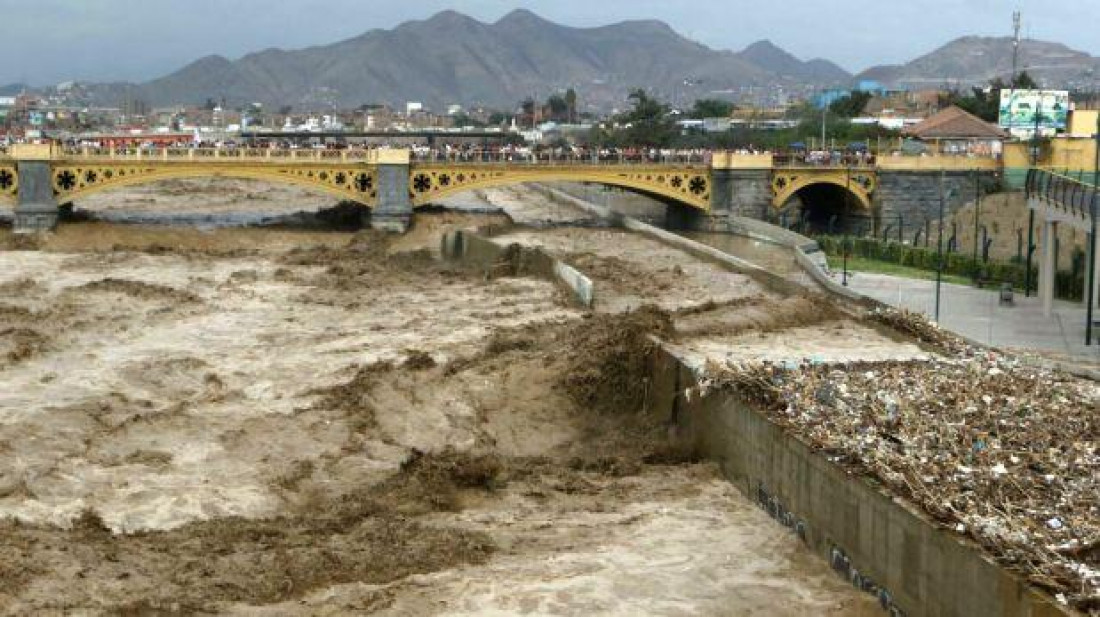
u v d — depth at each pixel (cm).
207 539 4244
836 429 4406
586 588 3909
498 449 5547
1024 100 15162
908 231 13475
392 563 4062
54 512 4491
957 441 4212
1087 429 4403
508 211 14738
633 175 13062
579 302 8488
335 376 6575
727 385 5100
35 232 11706
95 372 6625
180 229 12425
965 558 3306
